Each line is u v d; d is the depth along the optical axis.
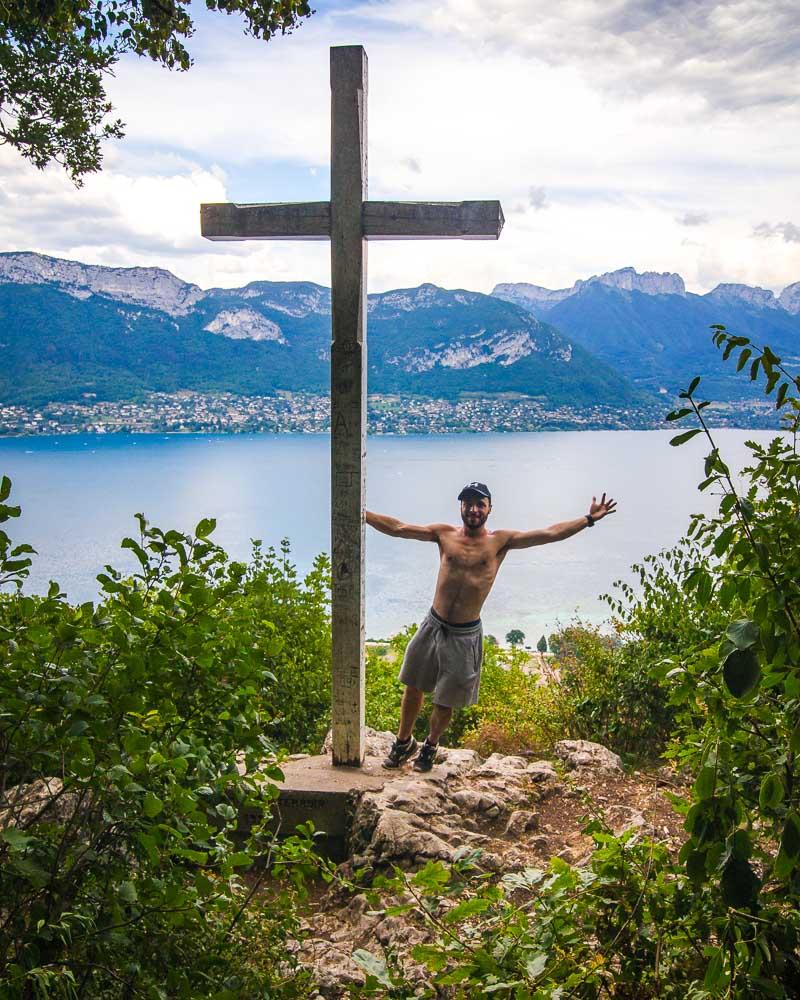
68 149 8.21
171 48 6.05
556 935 2.16
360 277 5.34
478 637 5.41
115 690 2.13
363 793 4.99
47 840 2.17
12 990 1.76
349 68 5.29
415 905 2.31
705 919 2.13
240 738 2.45
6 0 5.93
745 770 1.97
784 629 1.74
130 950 2.19
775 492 1.95
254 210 5.48
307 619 7.27
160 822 2.15
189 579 2.23
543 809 5.09
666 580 6.82
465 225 5.30
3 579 2.12
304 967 3.23
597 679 7.04
